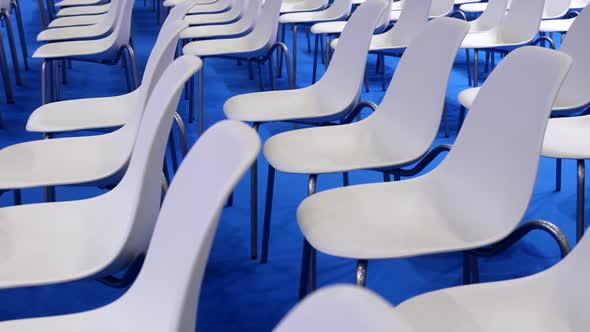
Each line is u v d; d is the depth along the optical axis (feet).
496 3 15.01
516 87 5.52
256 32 13.65
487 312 4.37
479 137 5.90
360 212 6.06
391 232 5.71
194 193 3.56
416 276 8.39
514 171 5.35
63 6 20.88
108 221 5.85
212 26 15.80
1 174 6.98
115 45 12.84
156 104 5.53
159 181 5.32
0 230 5.76
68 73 18.76
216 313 7.66
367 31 8.64
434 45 7.18
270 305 7.84
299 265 8.72
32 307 7.80
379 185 6.49
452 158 6.21
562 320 4.33
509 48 13.28
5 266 5.22
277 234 9.54
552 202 10.49
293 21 16.52
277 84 17.61
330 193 6.39
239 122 3.56
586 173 11.66
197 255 3.16
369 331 1.65
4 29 24.53
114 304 4.34
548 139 7.70
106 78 18.35
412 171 7.06
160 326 3.71
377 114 7.97
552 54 5.19
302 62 20.02
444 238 5.64
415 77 7.40
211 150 3.57
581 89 8.77
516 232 5.22
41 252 5.44
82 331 4.22
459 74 18.61
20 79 17.29
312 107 9.45
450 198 6.06
